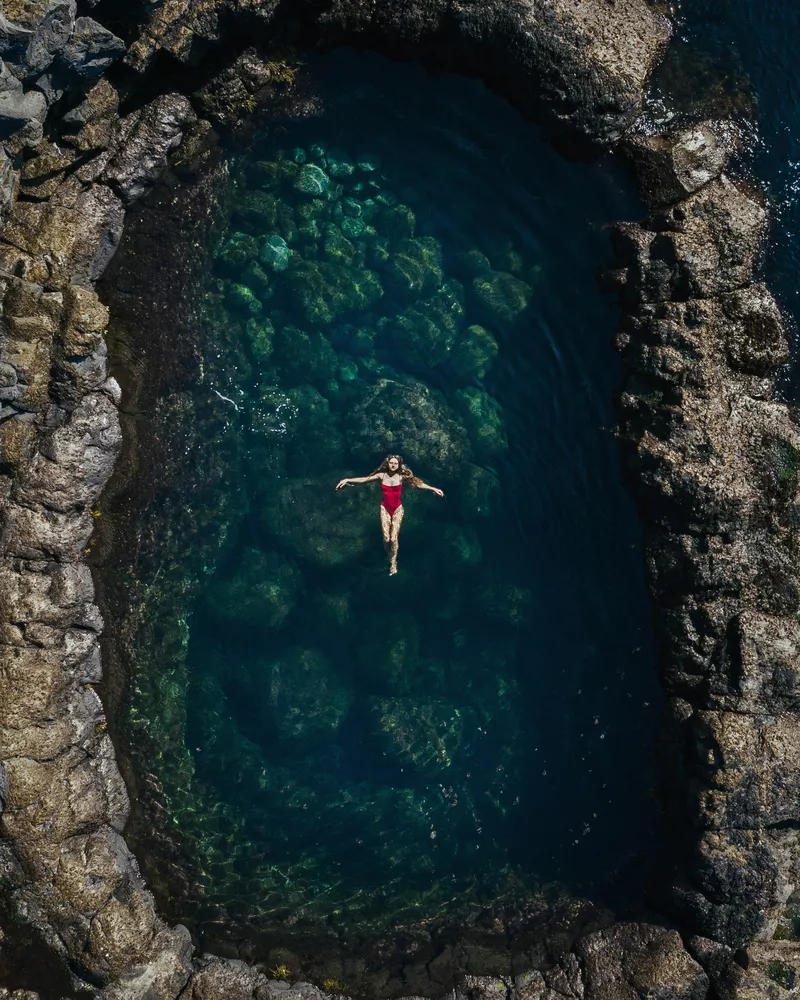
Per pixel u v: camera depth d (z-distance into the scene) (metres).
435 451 14.95
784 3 14.22
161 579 13.91
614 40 13.14
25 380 12.03
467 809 14.70
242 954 12.45
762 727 12.15
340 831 14.27
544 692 15.07
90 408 12.63
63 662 12.33
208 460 14.38
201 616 14.73
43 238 12.38
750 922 11.79
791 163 13.72
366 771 15.17
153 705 13.52
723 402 12.71
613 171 13.65
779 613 12.45
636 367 13.06
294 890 13.34
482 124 14.21
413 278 14.87
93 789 12.30
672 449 12.65
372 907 13.30
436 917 13.22
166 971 11.80
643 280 13.09
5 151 11.22
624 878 13.08
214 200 14.03
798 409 13.18
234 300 14.52
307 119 14.20
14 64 10.52
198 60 13.03
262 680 14.76
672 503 12.65
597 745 13.99
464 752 15.27
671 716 12.70
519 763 14.91
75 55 11.27
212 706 14.48
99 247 12.96
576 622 14.69
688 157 13.23
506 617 15.30
